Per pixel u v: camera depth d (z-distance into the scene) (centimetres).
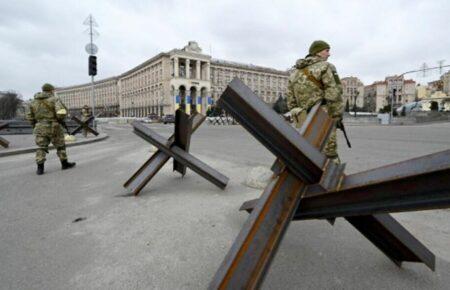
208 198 327
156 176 453
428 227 241
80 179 431
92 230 238
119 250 203
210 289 116
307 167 131
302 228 240
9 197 335
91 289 157
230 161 579
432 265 161
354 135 1205
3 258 192
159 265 182
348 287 157
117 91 10931
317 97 280
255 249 119
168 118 4203
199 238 221
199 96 8100
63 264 184
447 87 8588
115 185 392
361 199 111
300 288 156
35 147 786
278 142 133
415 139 958
